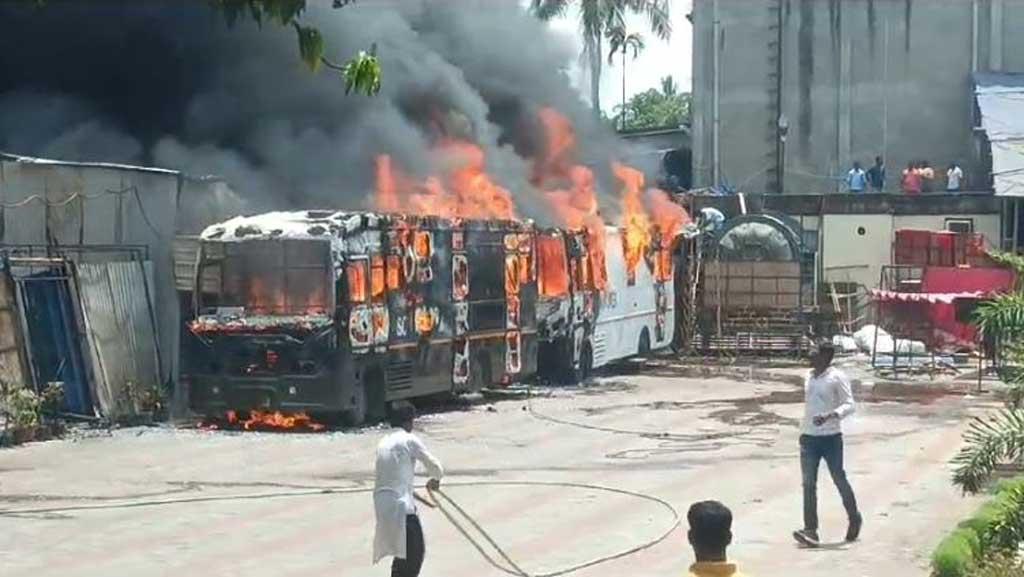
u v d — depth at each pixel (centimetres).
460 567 1159
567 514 1429
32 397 2005
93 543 1273
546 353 2942
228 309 2136
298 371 2105
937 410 2477
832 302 3981
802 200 4231
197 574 1140
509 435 2112
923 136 4734
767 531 1327
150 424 2197
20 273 2069
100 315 2167
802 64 4812
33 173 2098
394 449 966
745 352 3709
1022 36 4666
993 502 1172
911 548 1242
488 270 2589
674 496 1546
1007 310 1163
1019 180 4003
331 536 1309
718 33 4875
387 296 2236
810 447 1264
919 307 3472
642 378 3152
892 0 4741
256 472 1725
